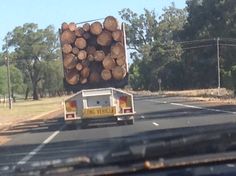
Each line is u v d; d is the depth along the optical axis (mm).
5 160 17672
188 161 4867
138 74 147000
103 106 28547
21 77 155000
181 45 114812
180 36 114875
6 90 136375
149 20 150375
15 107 88250
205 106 46156
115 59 30125
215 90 86250
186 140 5066
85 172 4918
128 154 4930
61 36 30281
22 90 164375
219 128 5465
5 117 54625
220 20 100688
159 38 148750
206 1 103875
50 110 66188
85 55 30188
